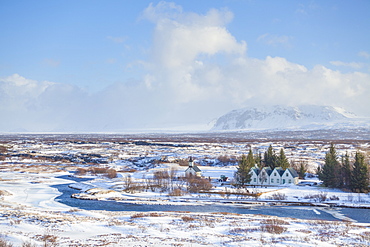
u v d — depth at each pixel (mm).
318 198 119750
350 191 133000
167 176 154500
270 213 99250
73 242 53406
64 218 75250
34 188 148375
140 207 107812
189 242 54594
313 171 188000
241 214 91938
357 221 89375
